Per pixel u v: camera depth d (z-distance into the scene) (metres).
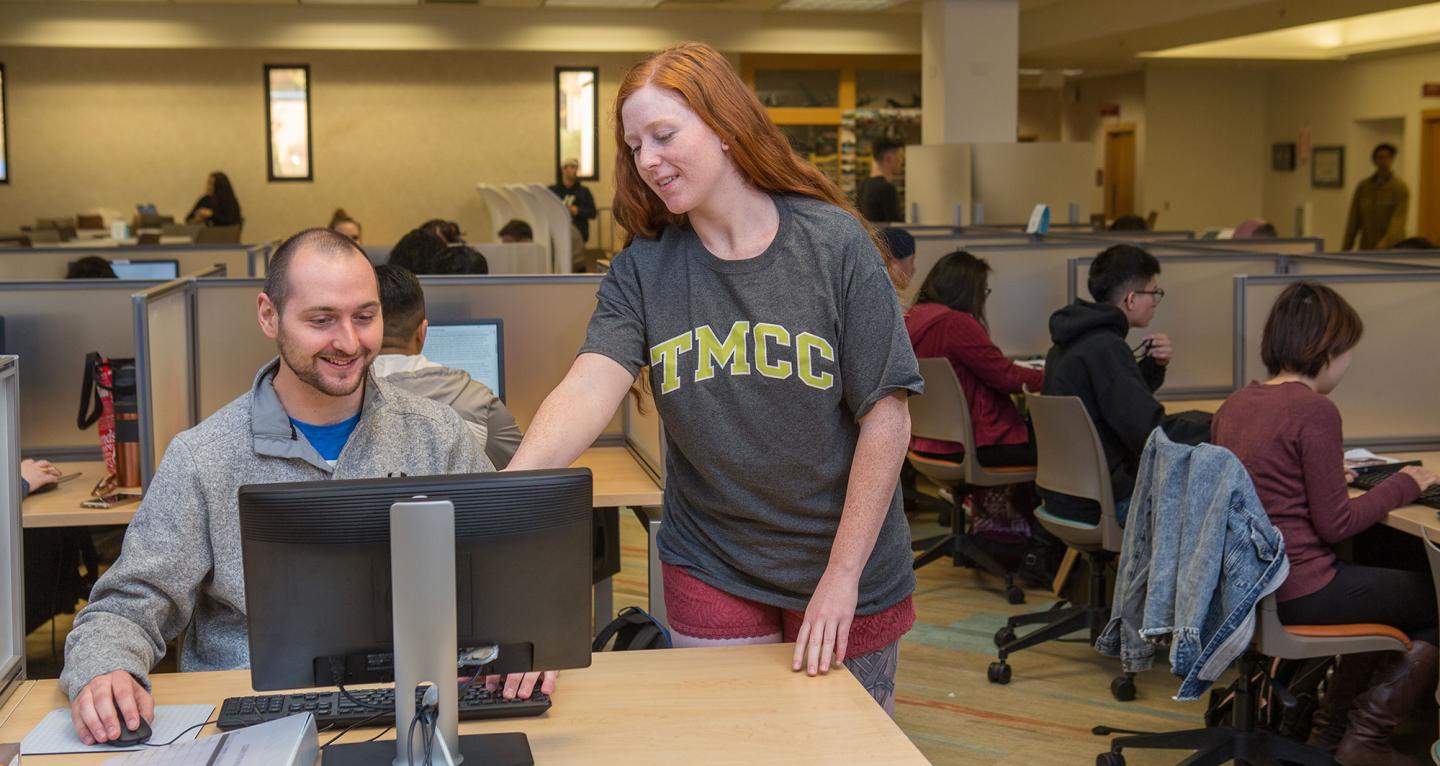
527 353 3.72
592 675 1.76
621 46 12.93
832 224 1.71
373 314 1.75
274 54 13.44
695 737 1.56
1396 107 14.01
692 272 1.73
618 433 3.80
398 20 12.66
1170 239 6.61
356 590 1.46
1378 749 2.90
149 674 1.77
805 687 1.71
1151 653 2.92
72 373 3.63
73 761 1.52
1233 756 2.91
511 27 12.80
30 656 3.83
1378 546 3.56
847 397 1.74
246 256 5.99
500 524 1.46
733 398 1.71
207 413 3.60
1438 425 3.79
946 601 4.58
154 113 13.28
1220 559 2.67
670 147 1.63
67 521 2.96
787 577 1.81
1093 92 17.62
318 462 1.82
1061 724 3.44
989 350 4.46
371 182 13.77
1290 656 2.76
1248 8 9.52
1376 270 4.38
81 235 11.04
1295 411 2.81
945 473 4.61
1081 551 3.85
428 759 1.44
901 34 13.29
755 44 13.10
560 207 9.51
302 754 1.45
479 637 1.48
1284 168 15.90
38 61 13.00
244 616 1.87
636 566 5.02
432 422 1.92
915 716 3.51
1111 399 3.66
